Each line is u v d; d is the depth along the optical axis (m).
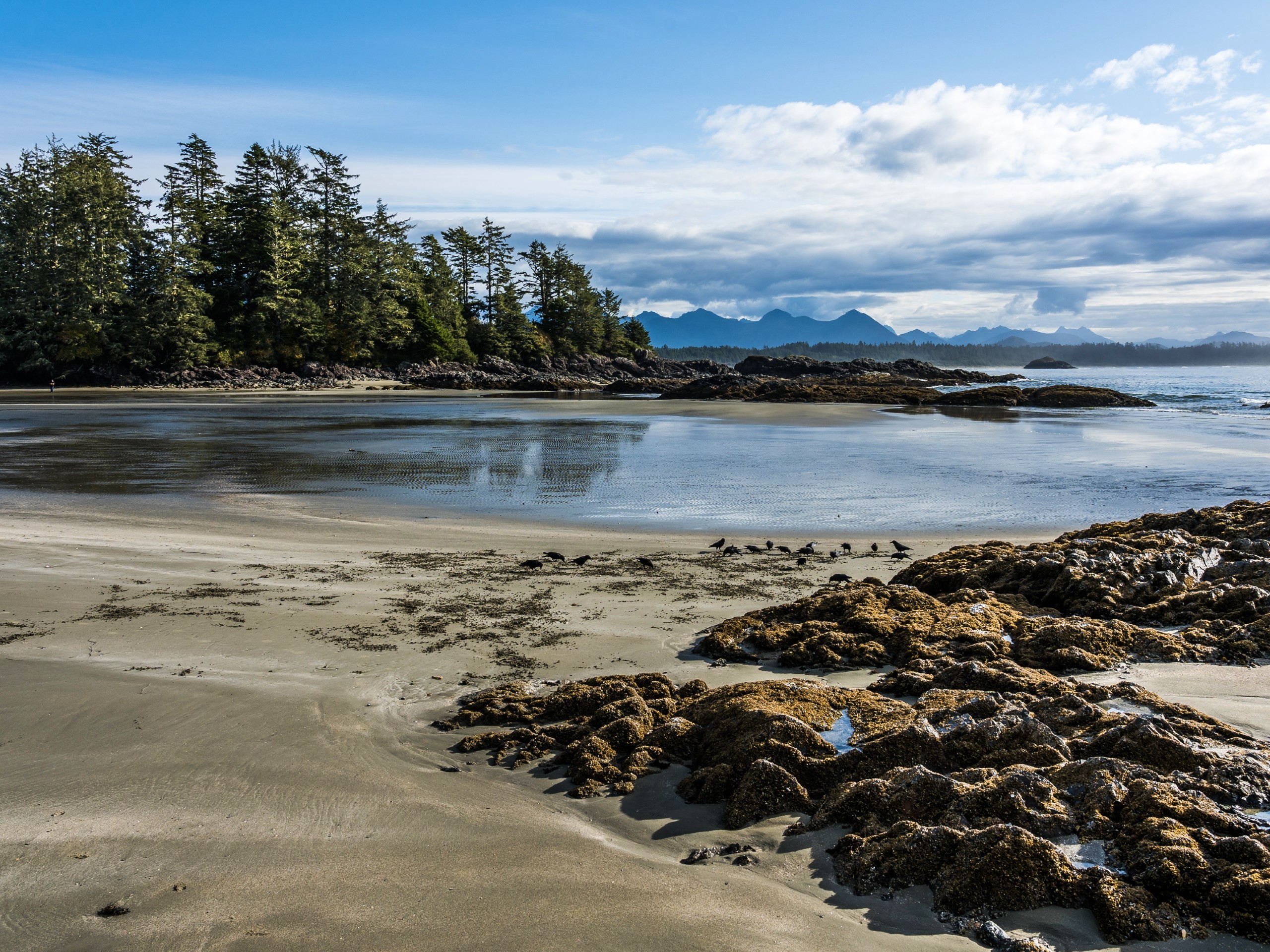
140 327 76.06
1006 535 14.14
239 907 3.75
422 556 12.05
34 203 74.75
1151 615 8.29
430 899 3.81
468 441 29.88
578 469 22.38
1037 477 20.83
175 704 6.30
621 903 3.78
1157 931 3.46
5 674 6.90
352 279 91.19
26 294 74.12
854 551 12.66
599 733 5.66
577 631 8.44
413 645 7.91
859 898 3.85
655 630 8.49
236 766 5.29
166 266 77.12
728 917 3.67
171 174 85.12
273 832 4.45
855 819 4.45
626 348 146.50
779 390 59.53
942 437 31.50
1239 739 5.18
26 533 13.08
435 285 110.12
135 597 9.38
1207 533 11.30
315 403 54.56
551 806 4.86
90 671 7.01
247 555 11.88
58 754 5.41
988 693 5.85
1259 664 7.09
